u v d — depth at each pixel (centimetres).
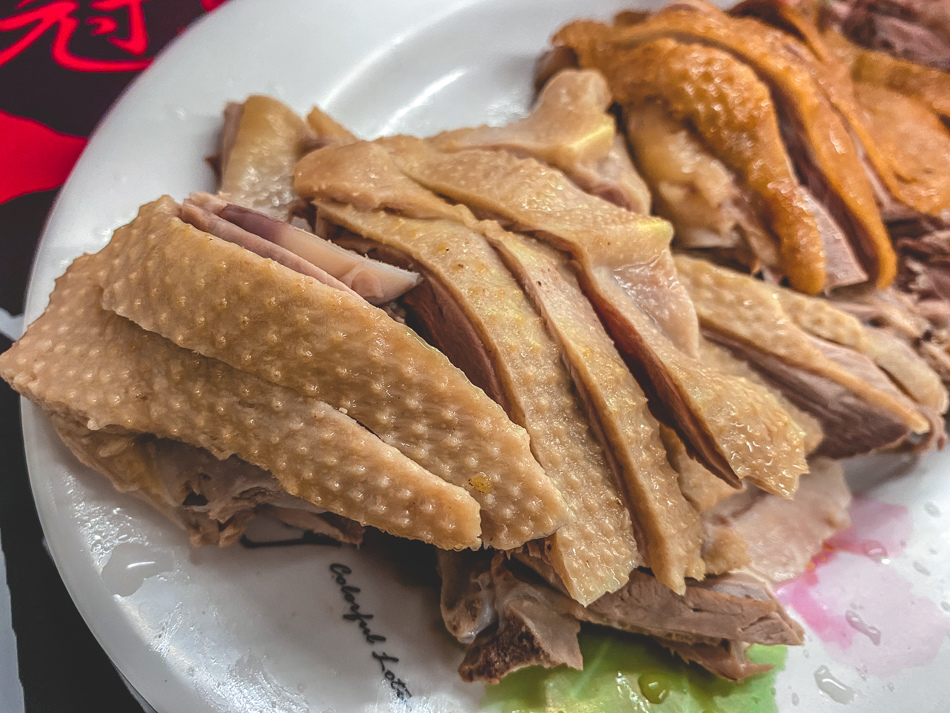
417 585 15
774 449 14
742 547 15
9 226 18
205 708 13
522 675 15
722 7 23
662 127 19
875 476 19
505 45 22
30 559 15
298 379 11
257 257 11
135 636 13
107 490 14
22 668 14
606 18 22
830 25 22
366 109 20
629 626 15
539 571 14
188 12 22
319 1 20
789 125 19
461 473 12
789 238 18
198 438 12
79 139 20
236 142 17
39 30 21
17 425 16
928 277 19
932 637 16
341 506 11
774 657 16
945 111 21
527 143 17
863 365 17
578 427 13
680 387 13
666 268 15
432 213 15
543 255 14
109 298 12
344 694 14
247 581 14
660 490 13
